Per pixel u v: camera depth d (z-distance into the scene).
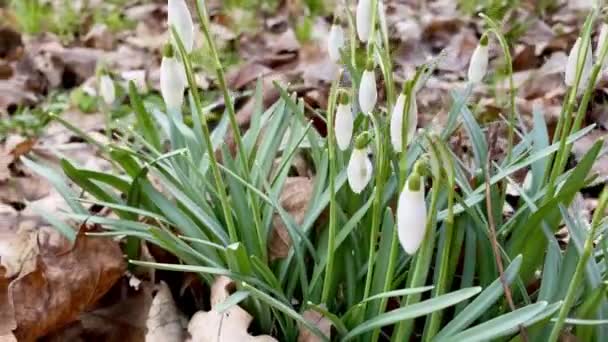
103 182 0.38
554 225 0.33
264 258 0.35
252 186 0.33
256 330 0.36
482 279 0.34
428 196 0.35
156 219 0.36
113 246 0.37
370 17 0.32
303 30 0.83
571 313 0.31
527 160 0.34
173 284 0.39
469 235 0.34
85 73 0.75
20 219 0.47
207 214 0.35
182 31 0.30
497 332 0.28
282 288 0.36
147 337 0.36
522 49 0.71
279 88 0.37
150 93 0.69
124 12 0.97
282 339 0.35
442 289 0.29
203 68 0.74
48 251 0.37
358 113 0.36
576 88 0.31
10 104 0.67
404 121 0.28
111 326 0.37
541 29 0.81
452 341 0.29
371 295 0.32
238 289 0.34
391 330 0.35
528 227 0.32
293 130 0.38
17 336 0.35
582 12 0.87
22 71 0.74
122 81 0.71
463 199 0.33
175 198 0.38
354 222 0.33
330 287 0.34
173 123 0.39
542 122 0.38
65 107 0.66
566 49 0.76
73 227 0.43
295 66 0.74
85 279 0.36
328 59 0.71
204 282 0.39
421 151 0.35
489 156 0.38
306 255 0.37
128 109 0.64
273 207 0.36
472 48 0.77
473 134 0.37
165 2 1.01
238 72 0.70
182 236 0.35
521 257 0.29
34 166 0.38
